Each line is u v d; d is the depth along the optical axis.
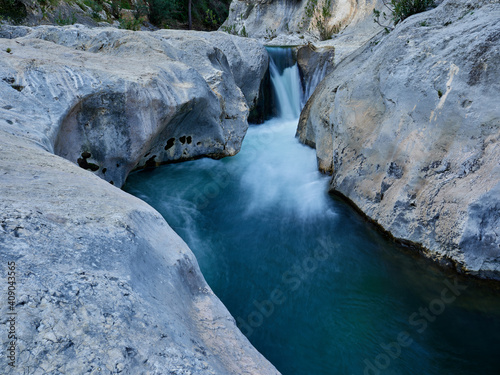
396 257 3.93
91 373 0.95
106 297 1.21
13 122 3.35
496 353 2.85
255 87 9.96
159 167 6.27
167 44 7.14
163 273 1.71
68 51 5.50
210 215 5.03
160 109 5.10
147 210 2.21
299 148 7.48
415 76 4.37
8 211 1.38
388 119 4.59
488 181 3.37
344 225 4.64
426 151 3.99
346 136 5.33
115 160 4.95
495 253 3.27
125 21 16.84
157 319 1.29
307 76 11.08
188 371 1.15
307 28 16.55
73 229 1.48
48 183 1.93
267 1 18.38
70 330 1.03
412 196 3.97
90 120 4.55
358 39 12.87
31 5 13.03
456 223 3.46
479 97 3.70
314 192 5.54
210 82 6.97
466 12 4.70
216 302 1.98
